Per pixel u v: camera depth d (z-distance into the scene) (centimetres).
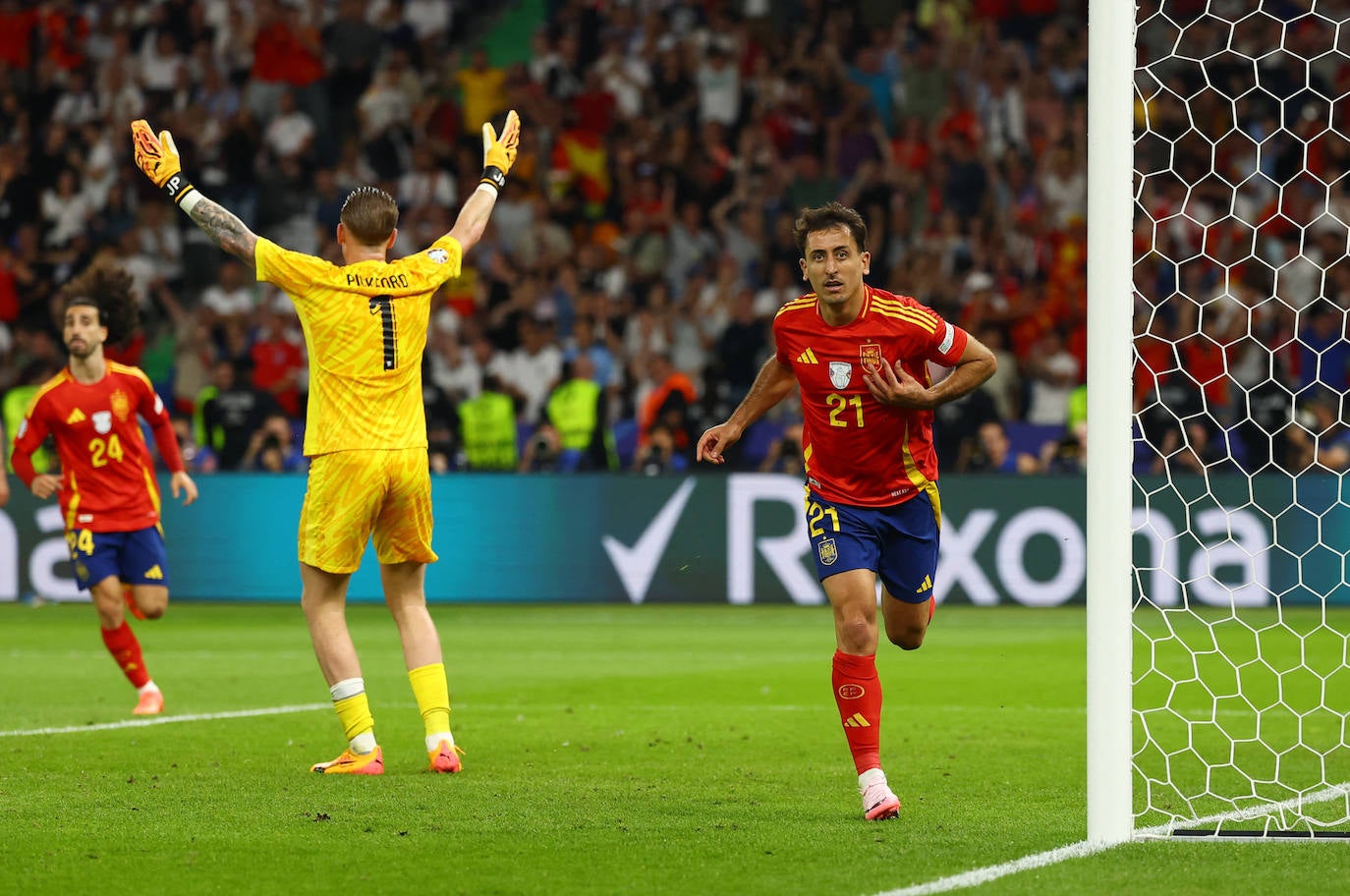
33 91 3988
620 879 779
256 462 2914
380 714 1487
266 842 870
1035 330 3300
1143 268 3291
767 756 1223
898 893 745
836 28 3881
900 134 3791
